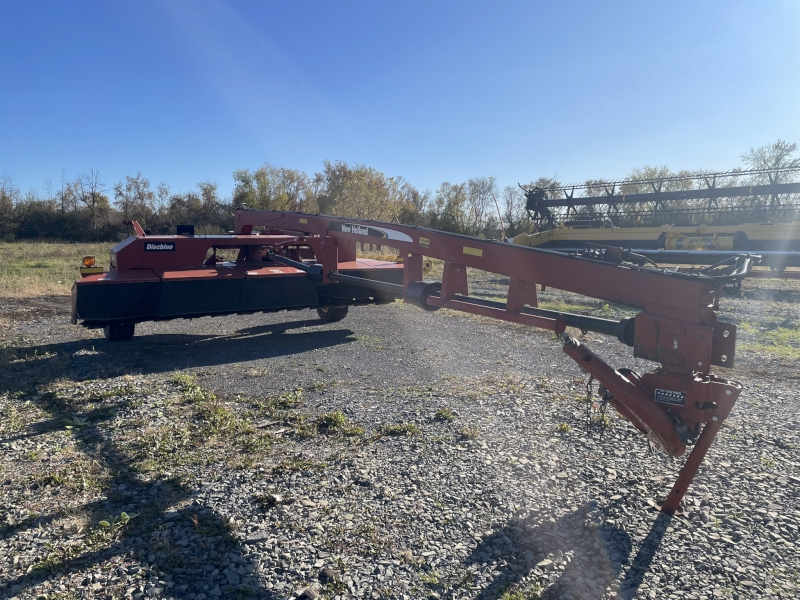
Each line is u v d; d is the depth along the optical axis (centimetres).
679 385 321
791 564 295
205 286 826
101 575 284
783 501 362
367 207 3888
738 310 1256
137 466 414
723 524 336
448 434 475
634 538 321
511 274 427
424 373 686
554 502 362
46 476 392
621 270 353
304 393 603
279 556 301
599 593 272
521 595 270
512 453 436
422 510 350
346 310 1041
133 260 823
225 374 685
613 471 406
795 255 1348
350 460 423
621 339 355
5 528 329
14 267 2070
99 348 828
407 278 535
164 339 903
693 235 1781
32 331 966
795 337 941
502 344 863
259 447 451
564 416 518
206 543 312
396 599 267
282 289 888
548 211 2242
